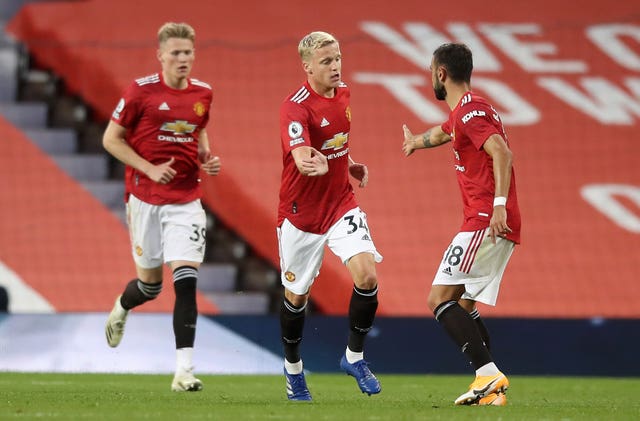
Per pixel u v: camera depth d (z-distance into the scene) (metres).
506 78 52.06
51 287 43.50
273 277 45.38
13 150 48.22
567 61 52.94
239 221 46.00
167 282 42.62
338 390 28.25
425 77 51.88
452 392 27.98
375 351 38.34
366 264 21.72
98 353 37.50
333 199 22.44
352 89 51.03
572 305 43.16
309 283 22.64
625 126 50.34
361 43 53.00
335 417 17.73
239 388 28.62
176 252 25.83
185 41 25.61
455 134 21.58
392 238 45.50
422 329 38.41
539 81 52.00
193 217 26.17
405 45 53.03
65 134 49.97
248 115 49.59
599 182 48.19
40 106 50.97
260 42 52.62
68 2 53.69
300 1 54.78
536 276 44.28
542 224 46.34
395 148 48.88
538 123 50.31
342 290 42.44
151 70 51.12
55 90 52.31
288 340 22.86
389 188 47.47
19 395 23.52
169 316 37.81
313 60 21.83
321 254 22.58
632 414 19.47
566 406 21.94
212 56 51.91
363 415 18.20
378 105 50.50
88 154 49.75
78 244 45.03
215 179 46.59
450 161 48.62
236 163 47.38
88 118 51.66
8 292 43.25
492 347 38.53
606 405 22.66
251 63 51.84
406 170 48.16
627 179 48.28
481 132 20.77
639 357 38.34
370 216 46.28
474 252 21.38
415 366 38.25
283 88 50.94
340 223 22.27
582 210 47.00
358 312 21.81
